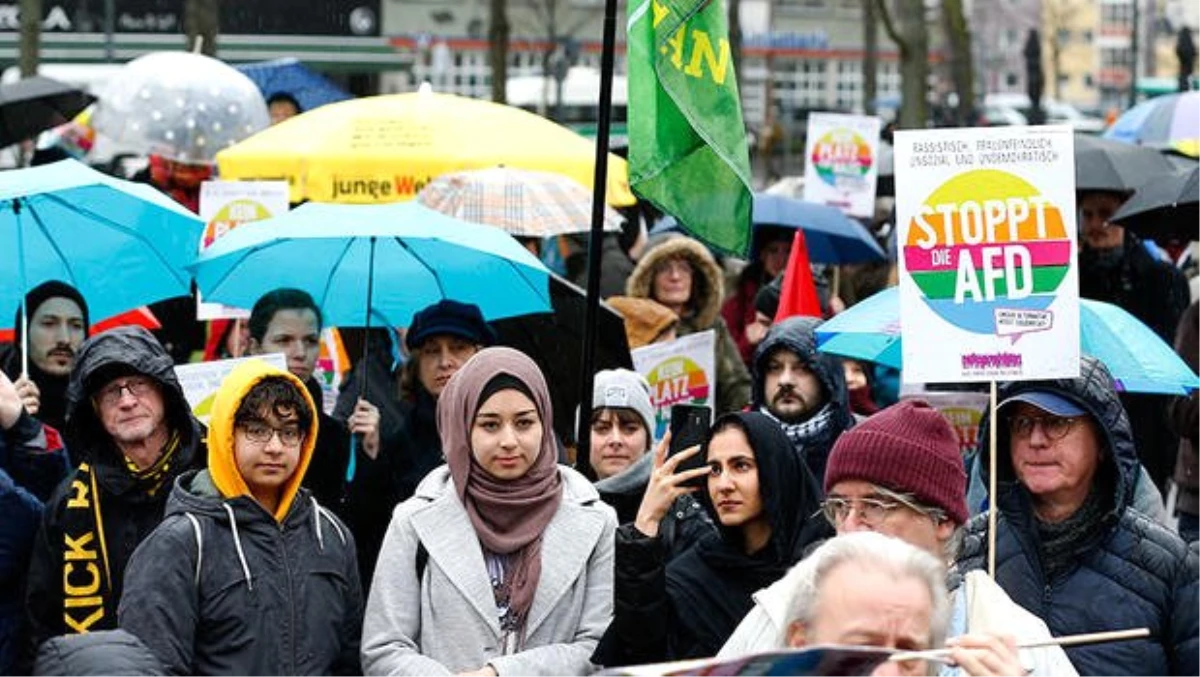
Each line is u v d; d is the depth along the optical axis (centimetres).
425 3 7669
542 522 1052
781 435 1030
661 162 1154
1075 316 964
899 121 4209
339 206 1366
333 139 1825
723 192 1170
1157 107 2786
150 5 6656
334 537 1070
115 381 1120
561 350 1475
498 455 1045
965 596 850
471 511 1049
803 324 1359
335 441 1298
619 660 998
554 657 1027
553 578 1045
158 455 1130
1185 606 946
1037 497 966
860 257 2191
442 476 1072
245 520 1043
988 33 9550
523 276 1438
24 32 3453
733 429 1026
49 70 5294
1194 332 1594
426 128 1823
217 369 1365
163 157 2064
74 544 1112
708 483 1035
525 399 1050
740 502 1019
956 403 1436
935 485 858
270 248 1449
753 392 1381
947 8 4906
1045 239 969
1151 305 1917
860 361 1591
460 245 1323
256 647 1033
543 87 5338
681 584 1025
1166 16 7725
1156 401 1675
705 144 1168
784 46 8975
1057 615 948
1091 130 5334
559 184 1738
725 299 2134
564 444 1478
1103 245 1933
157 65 2097
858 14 9138
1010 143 972
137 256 1448
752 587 1022
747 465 1019
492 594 1041
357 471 1336
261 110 2108
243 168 1825
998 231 972
